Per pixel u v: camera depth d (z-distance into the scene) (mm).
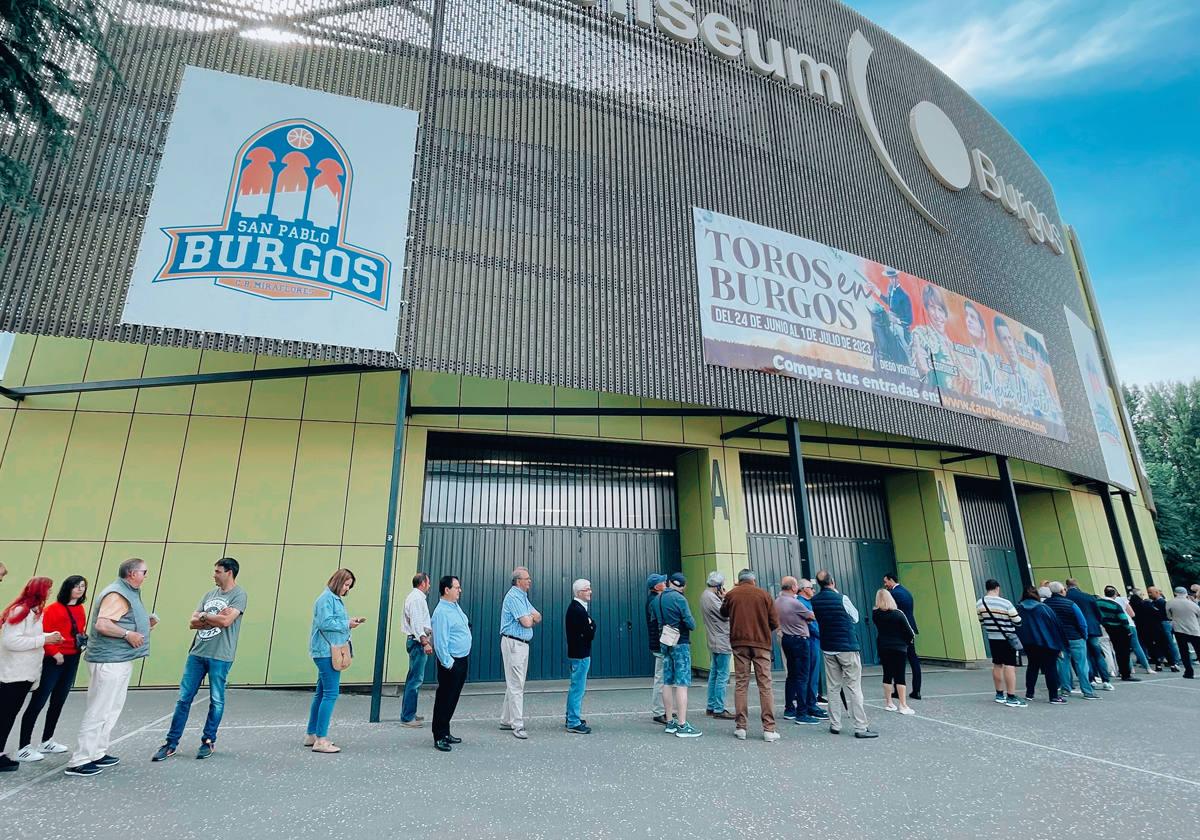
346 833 3553
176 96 8117
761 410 10180
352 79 8977
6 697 4441
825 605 6711
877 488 14852
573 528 11547
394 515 7453
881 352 11883
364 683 8922
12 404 8781
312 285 7812
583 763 5152
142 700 7555
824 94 13539
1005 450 13203
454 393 10555
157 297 7270
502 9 10328
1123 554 16250
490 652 10391
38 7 5812
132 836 3406
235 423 9445
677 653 6469
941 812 4129
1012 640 8242
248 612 8766
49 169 7445
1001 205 16656
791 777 4852
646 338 9695
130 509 8750
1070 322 17453
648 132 10922
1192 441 31812
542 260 9367
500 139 9680
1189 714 7594
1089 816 4086
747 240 11133
